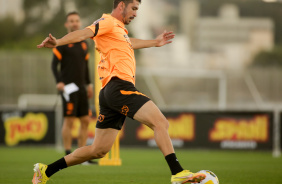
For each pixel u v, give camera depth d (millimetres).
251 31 152750
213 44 151125
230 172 27578
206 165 32781
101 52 17609
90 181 22469
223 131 47594
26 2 122312
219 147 47688
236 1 154375
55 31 120812
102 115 17578
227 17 153500
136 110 16797
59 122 51750
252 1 154000
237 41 151875
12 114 52656
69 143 29453
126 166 30609
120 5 17875
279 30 153625
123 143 50250
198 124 48406
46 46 15914
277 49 150500
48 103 74750
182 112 49000
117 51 17438
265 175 25953
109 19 17469
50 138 51875
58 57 29078
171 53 143500
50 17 122250
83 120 29750
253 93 72188
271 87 77688
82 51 29391
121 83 17109
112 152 30828
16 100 74938
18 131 52625
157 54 135750
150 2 154125
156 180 23094
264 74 77562
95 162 30953
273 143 46031
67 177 23953
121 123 17844
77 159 18078
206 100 80250
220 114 47656
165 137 16656
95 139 17844
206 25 152250
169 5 156375
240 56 150500
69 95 28984
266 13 154250
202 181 16688
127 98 16922
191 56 147125
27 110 52406
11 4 123562
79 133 29984
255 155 44594
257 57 149375
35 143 52219
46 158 38344
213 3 154375
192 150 51062
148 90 71688
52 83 76188
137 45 20031
